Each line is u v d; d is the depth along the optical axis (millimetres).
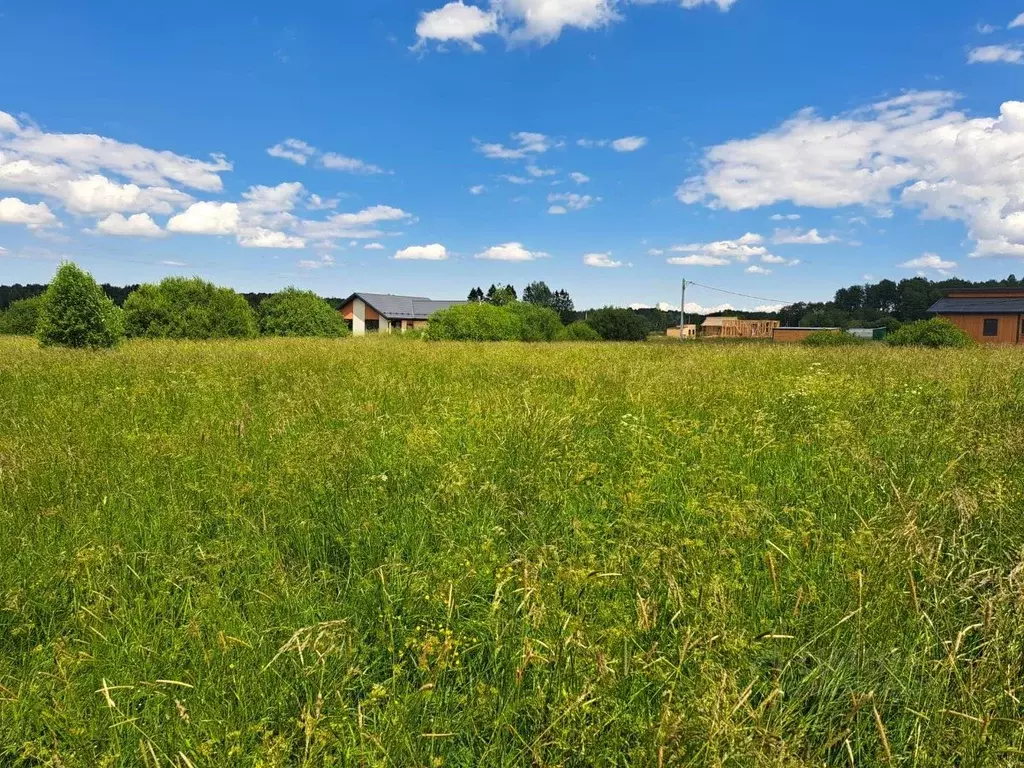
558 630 2000
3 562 2635
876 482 3406
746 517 2803
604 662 1771
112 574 2602
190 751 1610
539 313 36625
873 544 2473
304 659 1953
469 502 3256
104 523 3107
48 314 14758
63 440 4559
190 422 5430
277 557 2752
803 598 2250
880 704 1818
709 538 2736
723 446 4301
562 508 3227
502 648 2033
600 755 1604
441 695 1863
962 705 1726
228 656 1976
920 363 10555
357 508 3250
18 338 23578
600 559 2600
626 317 43656
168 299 26031
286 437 4676
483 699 1770
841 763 1706
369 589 2439
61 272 15039
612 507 3238
